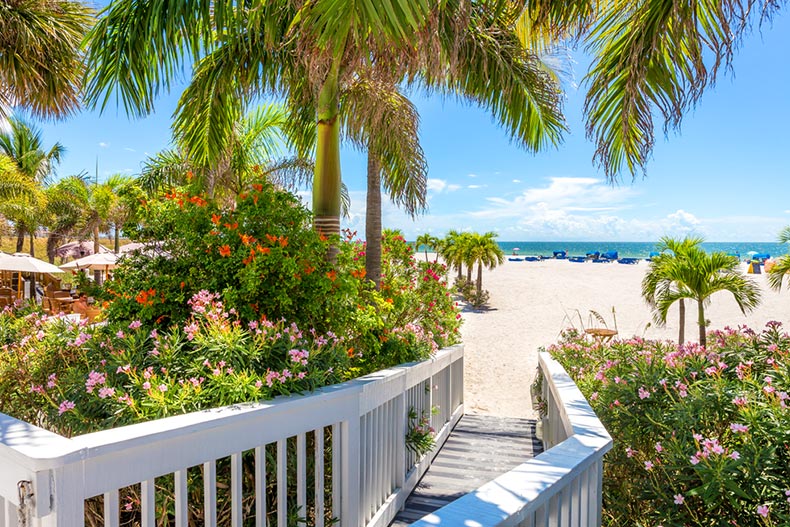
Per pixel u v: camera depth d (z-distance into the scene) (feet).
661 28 8.78
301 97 16.10
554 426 11.55
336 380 8.50
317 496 6.95
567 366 16.51
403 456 11.14
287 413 6.38
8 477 4.15
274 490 7.53
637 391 8.97
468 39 12.53
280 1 9.70
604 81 10.32
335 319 11.37
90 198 71.97
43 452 3.96
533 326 51.11
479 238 66.23
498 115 14.75
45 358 8.39
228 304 9.44
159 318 9.92
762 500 6.28
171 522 6.98
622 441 8.59
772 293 64.39
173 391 6.44
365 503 8.71
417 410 12.92
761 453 6.22
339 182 14.32
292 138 18.86
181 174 29.45
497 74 13.71
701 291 24.72
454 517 3.85
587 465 5.38
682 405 7.69
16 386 8.53
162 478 6.75
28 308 12.17
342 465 7.53
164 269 10.50
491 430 18.45
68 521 4.05
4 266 36.29
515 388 30.42
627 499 7.97
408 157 15.52
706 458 6.33
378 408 9.52
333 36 7.15
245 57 13.78
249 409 5.80
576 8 9.81
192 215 10.58
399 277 20.03
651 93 9.36
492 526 3.70
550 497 4.53
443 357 15.75
